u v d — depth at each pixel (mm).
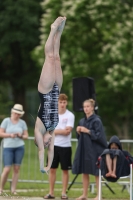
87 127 21188
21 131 22703
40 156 13891
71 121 21844
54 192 23969
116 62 43875
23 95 66438
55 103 14000
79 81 23250
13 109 22703
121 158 19875
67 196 22266
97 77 45375
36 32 58812
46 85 13859
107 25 43500
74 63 44500
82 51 44250
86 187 21438
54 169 22000
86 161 21031
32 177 28344
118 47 42500
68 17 44062
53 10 45250
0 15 58062
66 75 44094
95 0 43719
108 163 19766
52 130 14164
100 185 19984
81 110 23219
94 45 44938
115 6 43969
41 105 13938
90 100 21375
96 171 20938
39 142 13914
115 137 20438
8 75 64375
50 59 13945
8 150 22594
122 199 22469
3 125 22656
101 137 21016
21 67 64062
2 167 26391
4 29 58312
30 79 63875
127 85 42594
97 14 43438
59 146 21734
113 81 42312
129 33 43500
